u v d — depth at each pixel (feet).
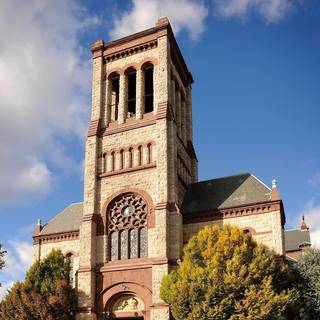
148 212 159.43
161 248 149.79
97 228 165.89
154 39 187.32
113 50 194.08
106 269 157.07
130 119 180.45
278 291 130.21
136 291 150.00
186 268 129.90
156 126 171.01
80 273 157.58
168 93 177.47
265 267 128.16
